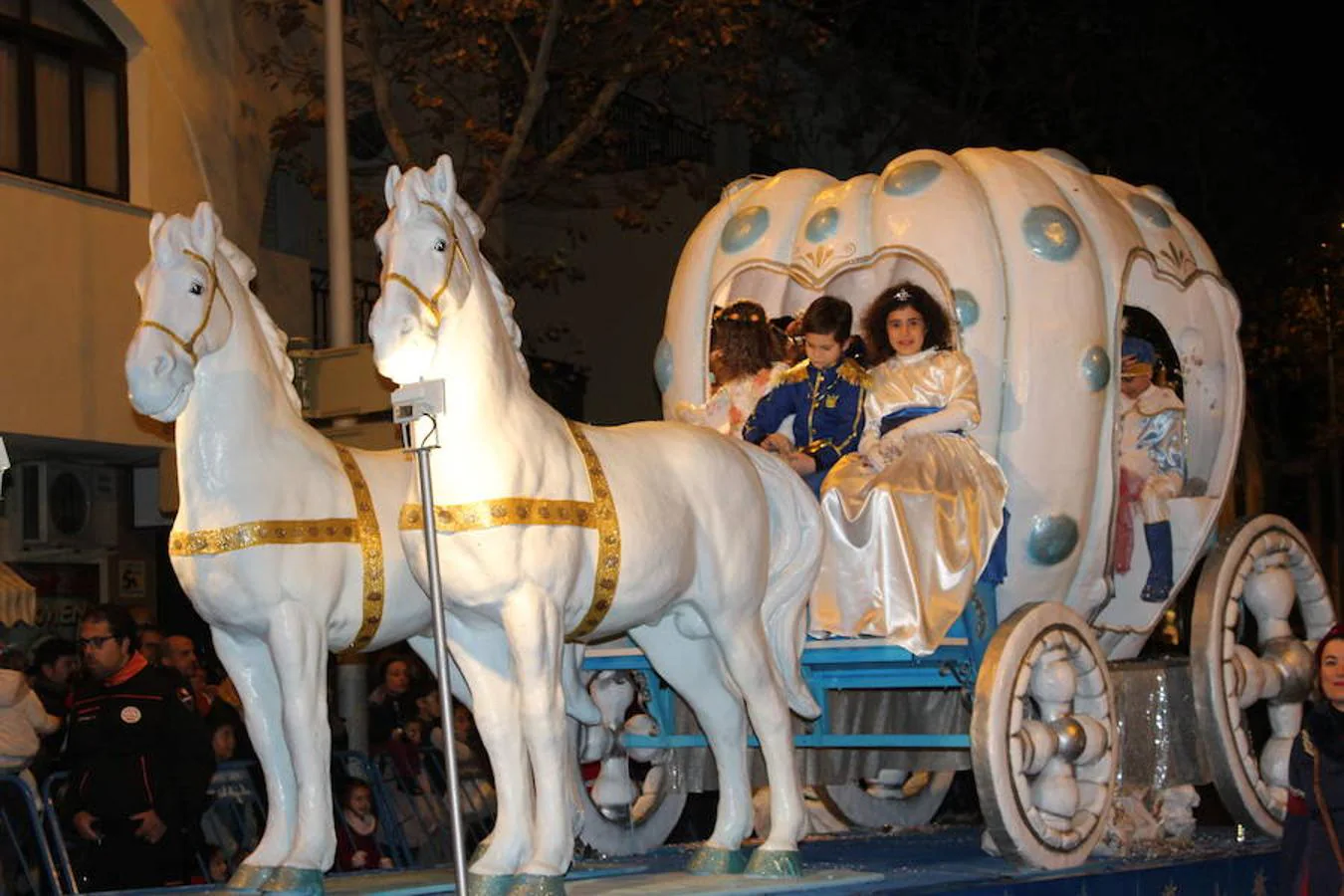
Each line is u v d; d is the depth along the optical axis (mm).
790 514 7676
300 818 6852
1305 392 32219
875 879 7180
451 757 5645
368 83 17969
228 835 9617
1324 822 6586
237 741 9773
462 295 6469
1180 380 9680
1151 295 9328
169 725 8289
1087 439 8477
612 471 6922
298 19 16062
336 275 12062
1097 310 8547
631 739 8930
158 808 8188
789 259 9211
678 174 20906
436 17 15422
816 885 6992
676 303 9578
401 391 5867
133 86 15344
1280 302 26672
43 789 8164
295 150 17734
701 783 9219
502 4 14805
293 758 6879
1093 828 7840
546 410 6855
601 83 19656
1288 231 26234
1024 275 8492
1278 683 8914
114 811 8141
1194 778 8883
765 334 9383
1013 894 7215
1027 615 7723
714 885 6996
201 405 6980
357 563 7113
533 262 17484
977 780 7477
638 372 23141
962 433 8281
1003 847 7520
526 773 6930
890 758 9445
